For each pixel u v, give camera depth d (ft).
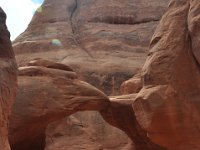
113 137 62.95
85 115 64.90
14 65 28.96
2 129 25.80
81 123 61.11
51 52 82.07
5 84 26.89
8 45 29.22
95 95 46.11
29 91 42.24
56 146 55.93
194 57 32.96
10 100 27.43
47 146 55.77
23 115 40.96
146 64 35.78
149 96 33.37
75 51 82.07
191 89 32.73
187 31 33.91
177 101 32.76
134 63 78.43
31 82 43.04
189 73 32.99
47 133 56.85
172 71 33.37
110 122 50.19
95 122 64.34
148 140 47.03
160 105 32.96
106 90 72.69
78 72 74.23
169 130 33.27
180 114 32.71
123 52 82.58
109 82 73.41
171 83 33.19
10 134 40.22
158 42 35.42
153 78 34.17
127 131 49.65
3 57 28.60
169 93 32.94
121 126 49.60
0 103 25.48
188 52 33.37
